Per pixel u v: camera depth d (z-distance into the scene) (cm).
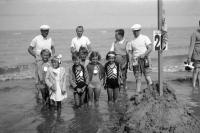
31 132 620
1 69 1734
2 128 645
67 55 2606
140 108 552
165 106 541
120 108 769
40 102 878
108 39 4491
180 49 3141
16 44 3934
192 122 521
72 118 707
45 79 787
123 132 532
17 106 833
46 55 819
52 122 682
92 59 812
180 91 966
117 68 826
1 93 1009
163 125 504
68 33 6309
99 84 820
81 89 796
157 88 580
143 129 505
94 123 664
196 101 832
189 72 1410
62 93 788
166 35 543
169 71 1473
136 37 862
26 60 2462
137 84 877
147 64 842
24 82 1234
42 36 876
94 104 823
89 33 6456
